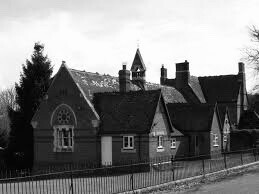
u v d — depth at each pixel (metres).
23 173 46.03
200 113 52.09
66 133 44.09
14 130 52.91
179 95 63.00
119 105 43.75
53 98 44.53
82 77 46.09
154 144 41.22
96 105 44.41
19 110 54.09
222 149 54.84
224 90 69.38
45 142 44.69
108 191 23.80
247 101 71.94
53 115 44.38
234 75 71.00
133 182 24.44
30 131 52.19
